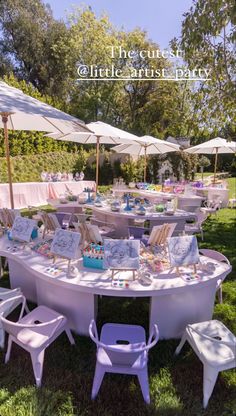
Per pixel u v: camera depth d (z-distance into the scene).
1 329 2.21
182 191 6.95
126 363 1.75
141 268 2.35
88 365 2.10
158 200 5.35
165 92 15.73
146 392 1.78
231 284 3.41
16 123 4.05
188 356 2.21
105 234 4.29
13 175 8.80
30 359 2.15
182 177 12.09
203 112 4.16
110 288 2.05
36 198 7.84
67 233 2.41
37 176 9.62
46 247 2.70
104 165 11.86
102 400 1.81
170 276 2.24
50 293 2.41
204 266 2.38
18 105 2.67
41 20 17.25
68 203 5.13
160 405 1.78
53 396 1.83
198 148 8.03
